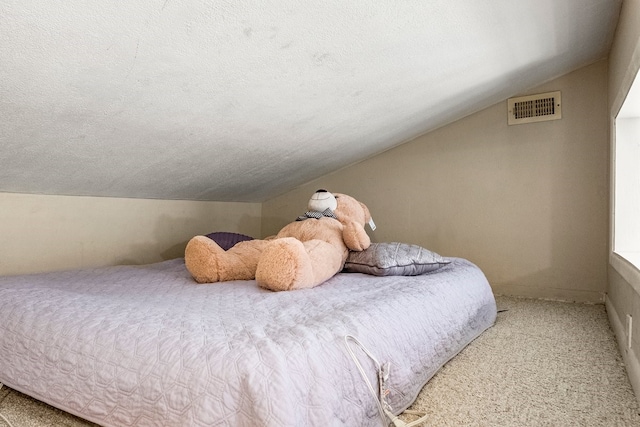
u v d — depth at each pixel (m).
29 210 2.11
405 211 3.37
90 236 2.39
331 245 2.00
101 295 1.58
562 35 2.18
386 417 1.11
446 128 3.24
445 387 1.42
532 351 1.77
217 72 1.50
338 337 1.09
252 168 2.75
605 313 2.46
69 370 1.13
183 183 2.62
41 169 1.88
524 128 3.01
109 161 1.99
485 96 2.83
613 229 2.23
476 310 1.98
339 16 1.38
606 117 2.77
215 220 3.27
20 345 1.27
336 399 0.96
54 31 1.08
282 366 0.91
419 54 1.86
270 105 1.91
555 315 2.42
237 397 0.88
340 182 3.58
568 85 2.88
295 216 3.68
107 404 1.04
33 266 2.13
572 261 2.87
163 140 1.93
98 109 1.51
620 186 2.20
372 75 1.93
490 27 1.82
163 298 1.56
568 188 2.88
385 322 1.29
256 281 1.86
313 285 1.76
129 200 2.60
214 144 2.16
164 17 1.14
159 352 1.01
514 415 1.21
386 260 2.03
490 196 3.11
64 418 1.17
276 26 1.33
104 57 1.23
